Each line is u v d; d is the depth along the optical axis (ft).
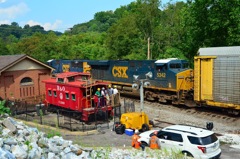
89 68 131.44
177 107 95.55
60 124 72.69
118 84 118.42
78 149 24.04
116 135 65.41
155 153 37.78
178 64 98.48
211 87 83.61
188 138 46.01
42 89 98.99
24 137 22.21
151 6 162.20
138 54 171.94
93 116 77.77
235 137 63.72
